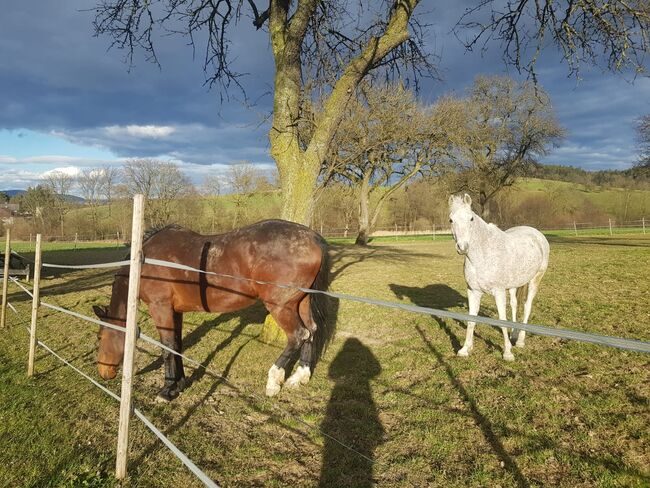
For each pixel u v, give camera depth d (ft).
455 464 10.34
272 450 11.25
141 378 16.70
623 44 20.02
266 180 141.79
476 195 112.16
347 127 34.58
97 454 10.90
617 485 9.17
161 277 14.96
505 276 17.17
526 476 9.72
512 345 19.39
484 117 104.47
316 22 21.30
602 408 12.64
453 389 14.76
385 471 10.18
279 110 21.11
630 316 22.95
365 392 14.78
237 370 17.20
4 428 12.05
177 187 151.64
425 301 31.76
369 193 99.55
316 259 14.93
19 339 21.59
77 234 153.79
